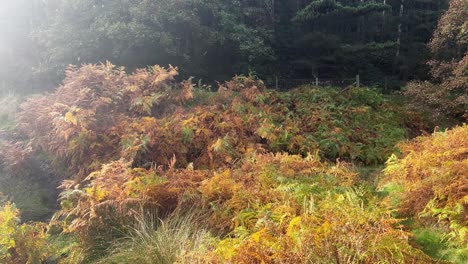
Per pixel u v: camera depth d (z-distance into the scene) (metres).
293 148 8.12
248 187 5.17
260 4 20.66
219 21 17.42
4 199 6.48
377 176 6.72
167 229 4.32
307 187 4.97
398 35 24.47
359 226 3.62
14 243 4.01
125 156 6.61
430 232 4.00
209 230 4.43
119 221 4.68
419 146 6.68
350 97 11.81
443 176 4.35
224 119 8.33
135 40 13.30
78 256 4.36
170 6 14.48
